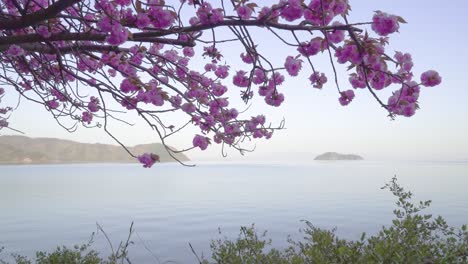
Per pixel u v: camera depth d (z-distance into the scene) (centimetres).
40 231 5862
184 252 4078
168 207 9662
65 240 5003
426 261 387
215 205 10081
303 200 11350
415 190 14712
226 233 5572
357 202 10644
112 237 5234
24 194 14138
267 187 17775
